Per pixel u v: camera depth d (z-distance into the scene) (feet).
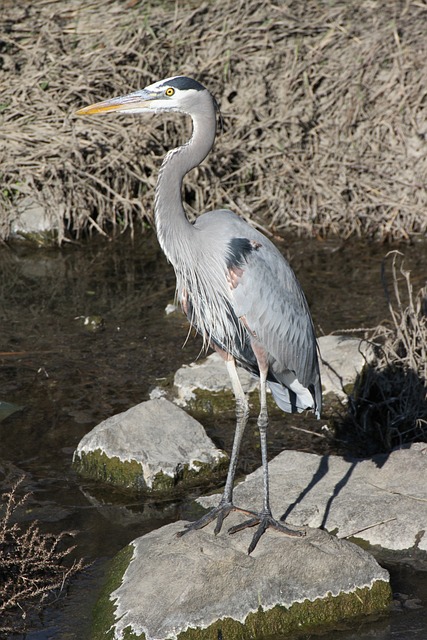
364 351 39.93
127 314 46.98
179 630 24.77
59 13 64.59
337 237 56.29
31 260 53.57
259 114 60.08
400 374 38.73
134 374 41.04
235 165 59.21
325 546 27.14
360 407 38.60
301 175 57.88
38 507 31.68
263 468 28.55
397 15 63.36
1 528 29.91
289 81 60.34
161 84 29.17
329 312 46.39
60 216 54.65
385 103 59.16
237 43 62.23
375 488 31.45
